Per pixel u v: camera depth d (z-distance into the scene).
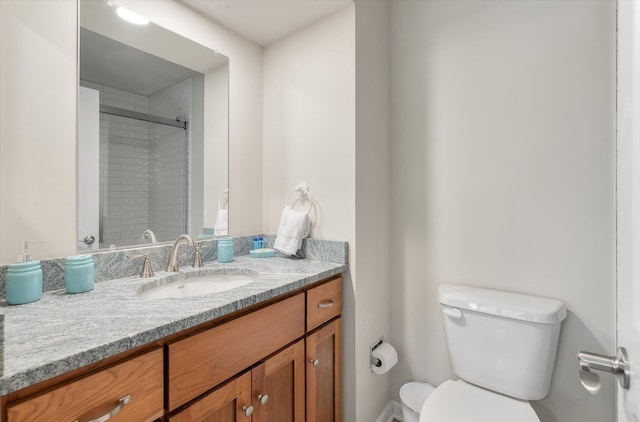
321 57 1.54
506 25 1.40
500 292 1.37
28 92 0.98
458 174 1.52
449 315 1.34
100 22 1.16
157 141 1.35
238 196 1.68
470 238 1.49
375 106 1.58
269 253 1.61
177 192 1.42
